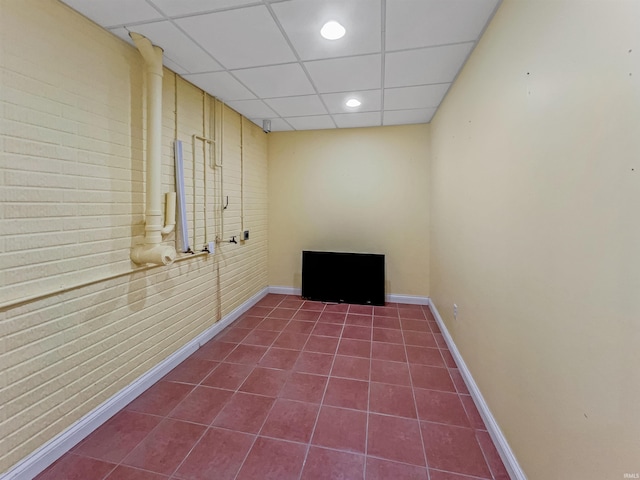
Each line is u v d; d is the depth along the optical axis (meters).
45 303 1.52
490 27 1.78
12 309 1.39
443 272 3.11
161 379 2.30
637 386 0.77
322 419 1.87
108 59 1.85
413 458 1.58
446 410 1.96
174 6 1.62
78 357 1.69
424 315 3.68
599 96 0.90
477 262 2.03
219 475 1.48
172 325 2.46
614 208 0.84
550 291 1.17
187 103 2.61
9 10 1.35
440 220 3.26
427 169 3.96
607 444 0.87
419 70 2.40
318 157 4.27
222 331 3.20
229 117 3.31
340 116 3.61
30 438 1.46
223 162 3.20
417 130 3.96
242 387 2.21
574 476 1.02
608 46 0.86
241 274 3.69
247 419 1.87
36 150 1.48
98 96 1.79
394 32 1.89
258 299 4.21
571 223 1.04
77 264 1.69
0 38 1.33
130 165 2.01
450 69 2.38
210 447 1.65
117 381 1.94
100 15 1.69
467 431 1.77
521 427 1.39
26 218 1.44
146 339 2.19
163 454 1.60
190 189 2.67
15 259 1.40
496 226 1.70
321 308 3.92
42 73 1.49
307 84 2.67
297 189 4.37
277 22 1.78
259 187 4.17
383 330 3.24
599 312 0.90
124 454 1.60
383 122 3.87
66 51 1.60
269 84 2.67
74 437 1.65
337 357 2.65
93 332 1.78
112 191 1.89
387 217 4.12
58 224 1.58
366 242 4.20
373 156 4.11
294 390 2.17
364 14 1.71
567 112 1.06
